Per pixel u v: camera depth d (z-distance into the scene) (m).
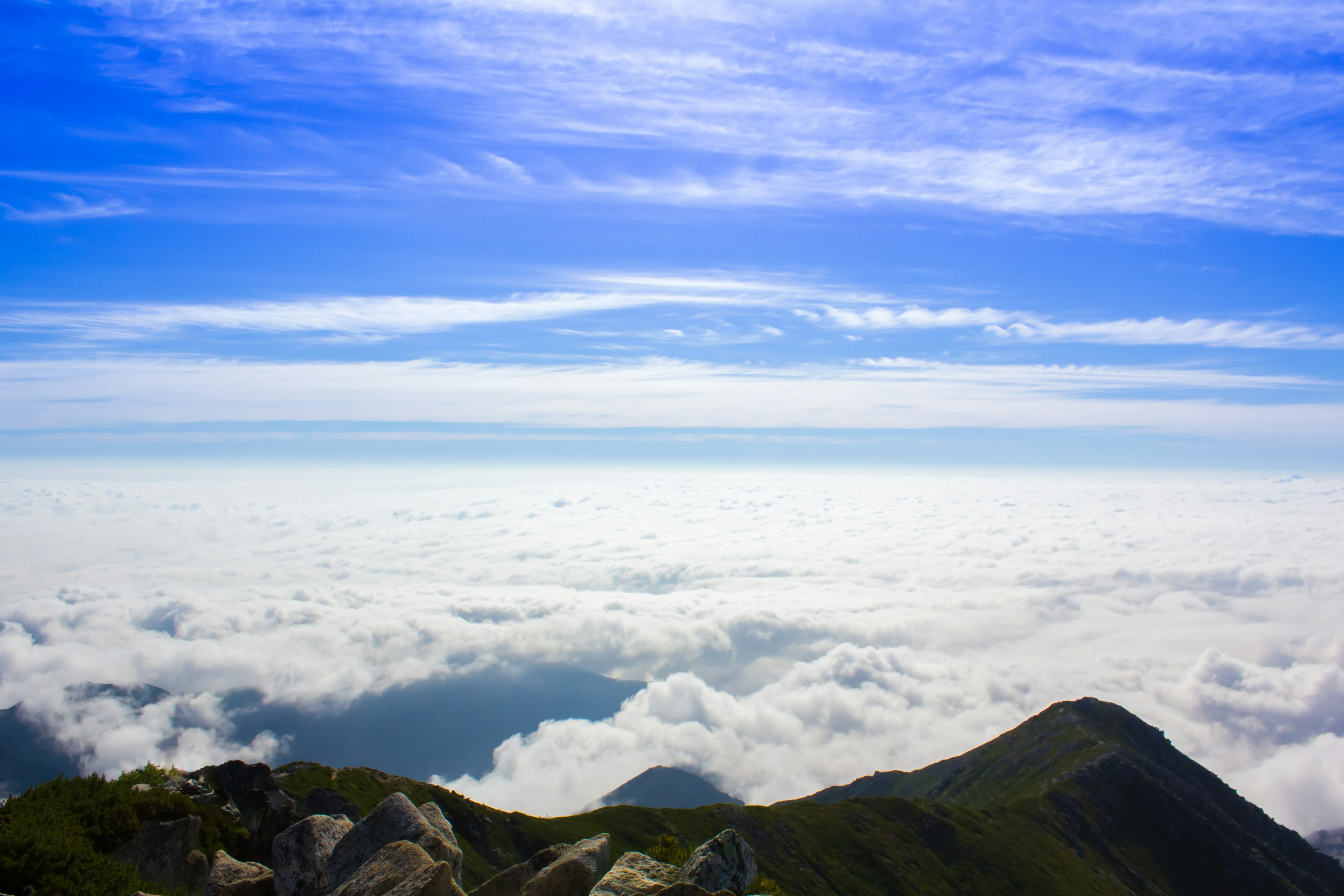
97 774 23.75
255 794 31.34
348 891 12.98
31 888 17.12
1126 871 166.25
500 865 101.12
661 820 133.88
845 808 161.75
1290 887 167.00
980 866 151.12
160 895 18.81
